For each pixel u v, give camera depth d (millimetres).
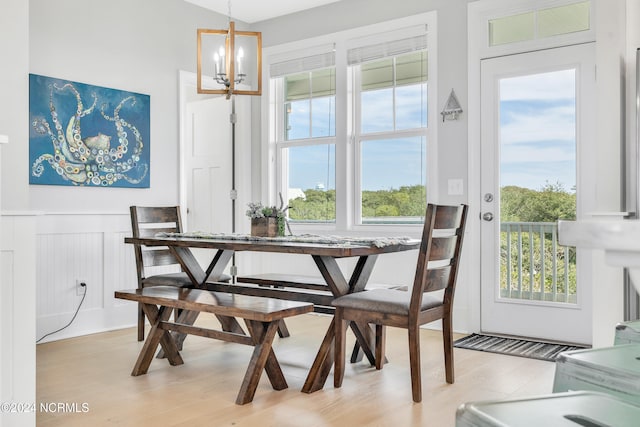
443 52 4277
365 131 4789
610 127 2822
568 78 3793
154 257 3912
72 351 3586
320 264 2898
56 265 3965
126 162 4406
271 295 3355
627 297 2684
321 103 5074
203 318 4734
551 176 3857
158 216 3947
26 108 2977
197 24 5000
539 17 3887
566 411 930
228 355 3477
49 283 3920
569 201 3789
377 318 2672
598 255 2709
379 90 4703
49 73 3949
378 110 4711
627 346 1431
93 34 4219
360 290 3074
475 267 4125
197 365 3240
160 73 4695
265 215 3471
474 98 4125
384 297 2750
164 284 3748
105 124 4266
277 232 3498
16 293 1961
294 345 3723
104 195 4289
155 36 4656
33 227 2012
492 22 4090
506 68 4008
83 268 4133
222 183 5418
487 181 4086
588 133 3705
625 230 459
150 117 4609
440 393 2713
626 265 468
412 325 2564
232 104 5332
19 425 1955
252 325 2658
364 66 4789
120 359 3383
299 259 5113
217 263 3637
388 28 4574
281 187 5336
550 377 2982
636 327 1641
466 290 4160
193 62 4965
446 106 4211
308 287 3314
